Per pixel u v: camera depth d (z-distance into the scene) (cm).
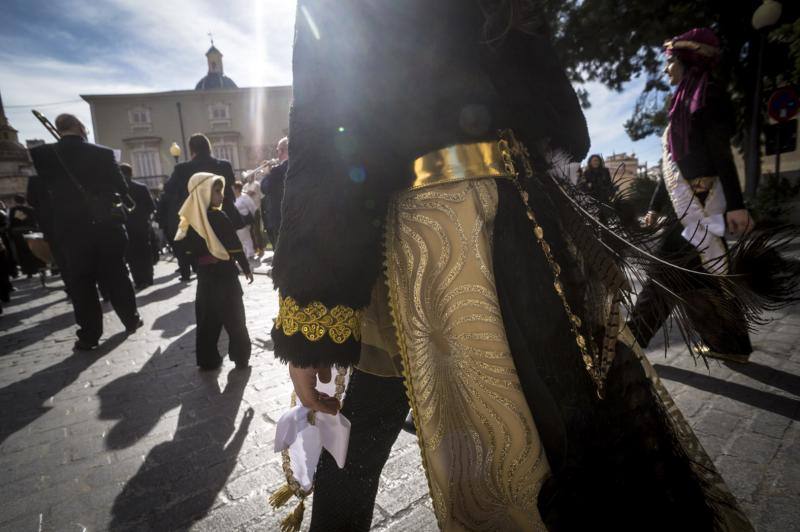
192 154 578
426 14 83
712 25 1014
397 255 89
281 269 82
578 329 87
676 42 264
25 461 232
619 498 85
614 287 93
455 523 86
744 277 87
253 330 464
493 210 86
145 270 811
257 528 172
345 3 82
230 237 333
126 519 182
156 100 4741
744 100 1080
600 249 93
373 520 170
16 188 3528
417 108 83
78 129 432
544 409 84
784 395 237
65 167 418
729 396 240
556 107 103
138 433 255
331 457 103
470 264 84
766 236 88
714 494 95
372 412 104
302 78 84
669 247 97
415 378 87
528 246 88
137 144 4716
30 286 1037
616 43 1073
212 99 4800
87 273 429
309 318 81
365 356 102
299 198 80
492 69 91
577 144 108
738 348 268
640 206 100
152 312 590
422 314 87
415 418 87
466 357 84
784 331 327
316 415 98
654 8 998
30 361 410
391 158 86
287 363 84
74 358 410
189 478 208
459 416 85
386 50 82
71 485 208
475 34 87
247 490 196
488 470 84
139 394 314
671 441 92
